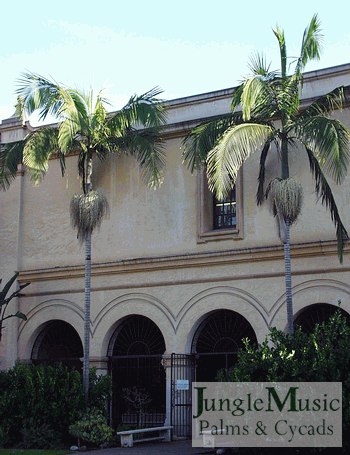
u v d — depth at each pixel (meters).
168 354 17.67
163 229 18.64
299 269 16.41
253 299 16.91
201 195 18.17
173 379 17.36
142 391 18.53
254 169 17.64
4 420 15.98
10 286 19.09
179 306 17.92
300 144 17.08
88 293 16.92
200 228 17.97
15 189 21.39
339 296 15.84
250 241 17.27
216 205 18.52
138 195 19.27
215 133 15.37
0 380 16.83
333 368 12.23
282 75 15.21
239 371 12.86
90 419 15.73
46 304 19.95
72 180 20.55
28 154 17.42
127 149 18.81
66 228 20.25
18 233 20.92
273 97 14.91
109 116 19.33
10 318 20.28
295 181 14.22
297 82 15.00
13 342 20.09
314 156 15.67
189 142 17.11
